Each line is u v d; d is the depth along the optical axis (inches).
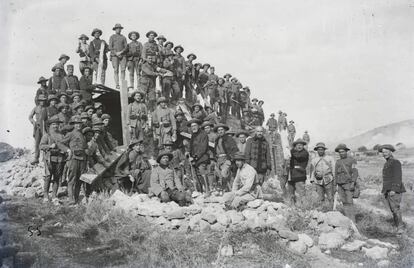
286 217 311.1
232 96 741.3
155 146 467.2
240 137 461.1
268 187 522.3
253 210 308.2
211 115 586.2
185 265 240.4
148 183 369.1
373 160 881.5
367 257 267.1
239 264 242.4
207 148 398.9
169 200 337.7
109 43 508.7
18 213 315.6
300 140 364.8
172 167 395.2
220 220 285.9
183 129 478.0
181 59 602.5
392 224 355.9
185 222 292.2
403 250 278.4
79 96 428.8
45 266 235.1
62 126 400.8
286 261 249.3
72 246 265.0
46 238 273.9
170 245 259.3
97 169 372.8
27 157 472.1
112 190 379.9
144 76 518.3
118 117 603.2
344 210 345.1
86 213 307.1
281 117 880.3
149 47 522.0
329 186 348.2
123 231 278.4
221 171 402.9
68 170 349.1
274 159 663.1
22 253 247.4
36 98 426.6
